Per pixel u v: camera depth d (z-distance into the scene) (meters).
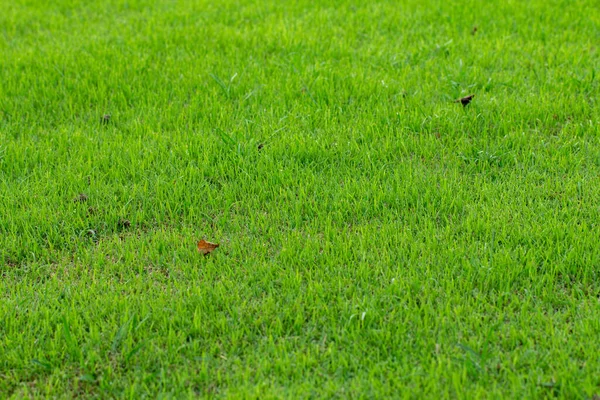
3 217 4.29
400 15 7.36
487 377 3.06
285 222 4.23
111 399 3.09
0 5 8.38
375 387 3.04
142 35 7.16
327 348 3.31
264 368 3.17
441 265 3.75
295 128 5.18
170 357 3.26
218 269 3.81
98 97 5.86
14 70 6.30
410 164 4.71
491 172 4.58
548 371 3.09
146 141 5.12
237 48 6.63
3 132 5.30
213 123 5.36
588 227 4.04
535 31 6.82
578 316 3.39
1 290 3.71
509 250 3.80
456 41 6.68
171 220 4.29
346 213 4.23
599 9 7.36
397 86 5.77
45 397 3.11
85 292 3.64
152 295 3.65
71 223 4.23
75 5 8.27
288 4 7.98
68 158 4.93
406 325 3.38
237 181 4.62
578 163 4.58
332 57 6.44
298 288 3.62
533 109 5.27
